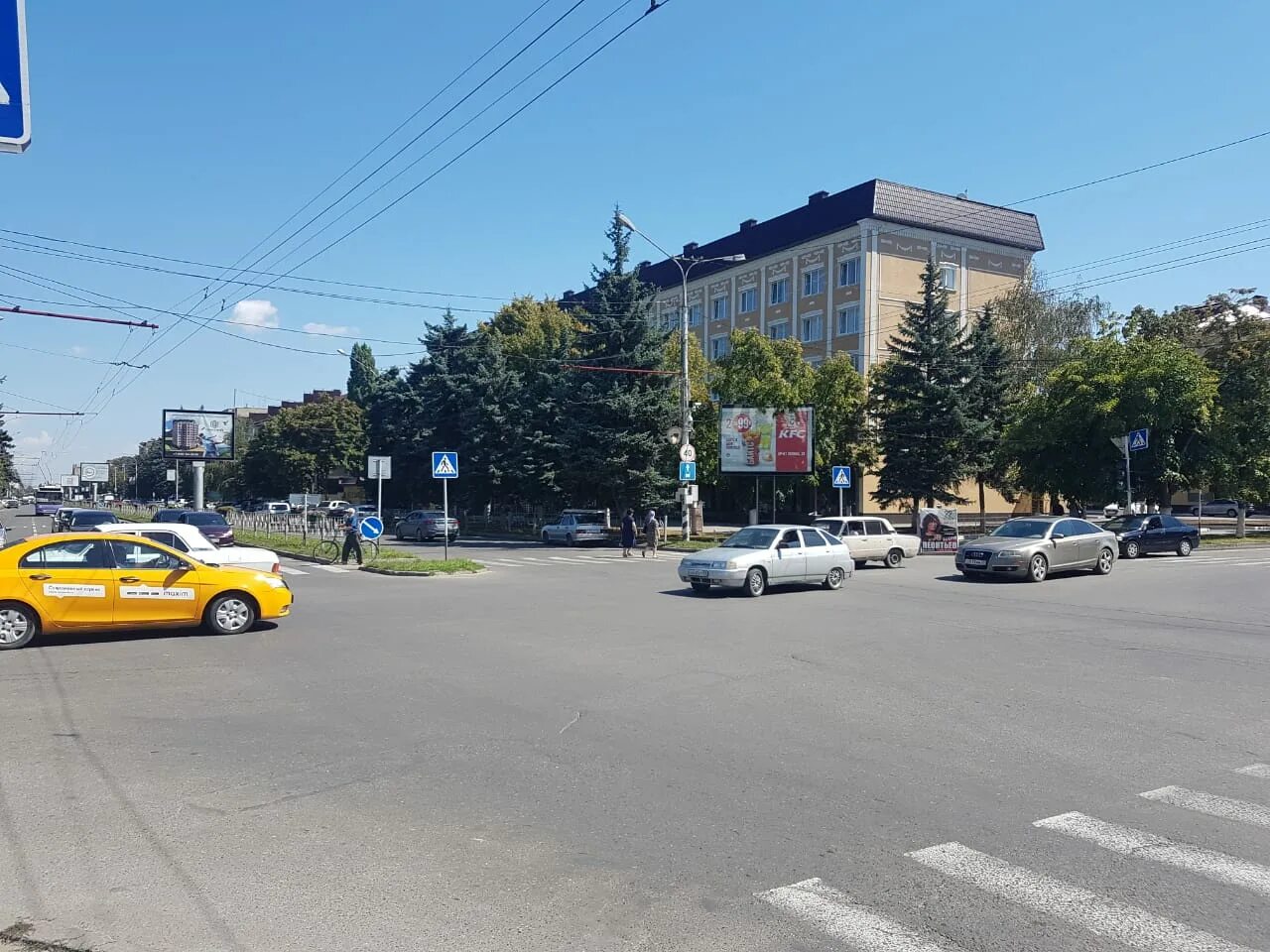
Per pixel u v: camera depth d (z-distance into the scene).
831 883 4.55
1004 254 58.50
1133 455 37.28
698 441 43.84
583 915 4.18
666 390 39.47
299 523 41.62
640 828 5.30
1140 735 7.44
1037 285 52.91
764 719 7.91
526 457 45.44
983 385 43.66
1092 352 38.59
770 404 40.97
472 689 9.09
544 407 44.31
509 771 6.41
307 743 7.11
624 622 14.21
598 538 38.12
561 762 6.62
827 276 56.75
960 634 13.02
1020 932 4.04
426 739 7.23
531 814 5.52
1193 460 37.84
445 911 4.21
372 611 15.54
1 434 83.81
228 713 8.09
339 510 61.06
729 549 18.73
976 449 43.03
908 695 8.89
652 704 8.46
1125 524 31.45
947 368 41.62
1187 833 5.25
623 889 4.47
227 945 3.90
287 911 4.21
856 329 54.56
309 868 4.70
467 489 50.41
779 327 60.84
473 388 49.19
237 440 106.38
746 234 63.97
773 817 5.49
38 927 4.05
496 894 4.40
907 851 4.97
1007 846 5.05
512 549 36.09
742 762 6.63
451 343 55.69
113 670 10.09
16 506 129.88
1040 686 9.34
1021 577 22.42
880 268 54.25
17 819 5.39
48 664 10.45
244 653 11.27
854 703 8.53
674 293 71.19
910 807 5.68
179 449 58.69
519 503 51.91
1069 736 7.40
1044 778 6.27
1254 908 4.28
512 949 3.87
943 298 42.72
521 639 12.42
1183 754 6.90
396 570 23.59
